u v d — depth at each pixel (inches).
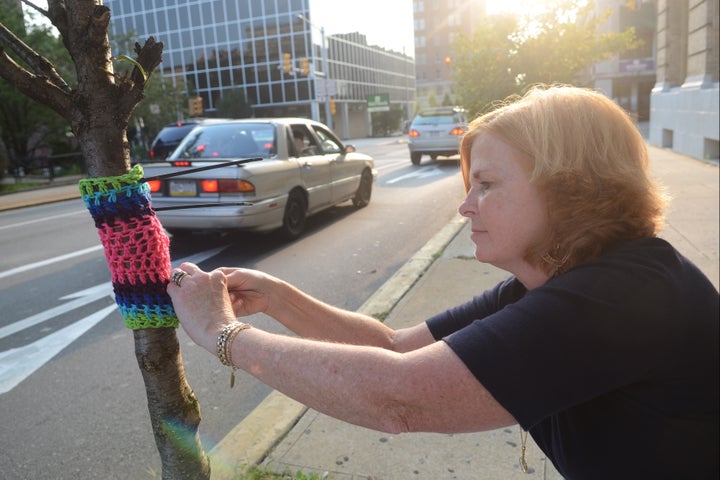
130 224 48.9
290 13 2089.1
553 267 43.3
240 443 104.1
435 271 215.3
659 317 36.7
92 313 197.2
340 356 40.2
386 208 392.2
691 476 37.7
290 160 290.4
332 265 249.1
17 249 312.8
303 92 2134.6
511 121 42.0
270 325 182.7
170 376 59.9
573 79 329.1
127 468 109.0
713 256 205.8
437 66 3705.7
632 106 1553.9
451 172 597.6
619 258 39.6
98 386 142.6
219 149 289.1
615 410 39.0
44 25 836.0
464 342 37.8
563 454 43.7
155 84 1149.7
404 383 37.7
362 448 102.1
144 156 1007.6
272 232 296.2
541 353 36.2
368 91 2883.9
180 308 47.7
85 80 51.3
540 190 41.0
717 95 478.6
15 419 127.6
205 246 289.9
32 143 1029.8
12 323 190.7
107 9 50.2
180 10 2033.7
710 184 361.4
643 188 40.9
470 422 37.7
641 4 1230.3
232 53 2145.7
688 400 37.3
